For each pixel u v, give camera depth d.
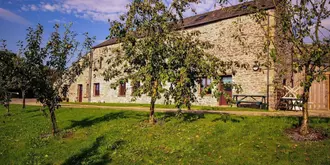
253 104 15.94
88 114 13.50
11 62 9.66
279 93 14.99
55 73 10.02
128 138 8.55
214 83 8.34
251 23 16.11
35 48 9.54
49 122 12.66
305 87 7.11
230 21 17.42
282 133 7.37
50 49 9.78
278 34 7.38
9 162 8.16
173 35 9.20
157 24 9.22
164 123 9.57
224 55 17.61
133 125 9.87
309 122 8.02
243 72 16.55
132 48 9.18
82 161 7.46
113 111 13.48
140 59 9.27
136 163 6.84
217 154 6.74
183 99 8.67
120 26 9.23
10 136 10.81
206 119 9.46
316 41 6.70
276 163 5.97
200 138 7.75
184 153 7.02
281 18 7.04
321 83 14.62
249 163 6.10
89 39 10.31
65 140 9.45
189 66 8.66
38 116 14.75
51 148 8.80
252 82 16.08
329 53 6.46
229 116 9.59
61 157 8.02
